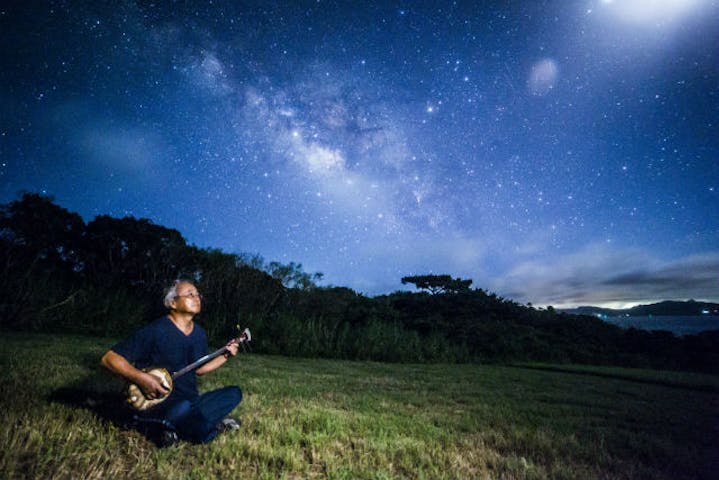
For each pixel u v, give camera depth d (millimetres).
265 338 12555
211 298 14203
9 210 12688
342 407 4434
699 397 7617
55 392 3445
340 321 15859
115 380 4277
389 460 2643
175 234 16078
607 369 13859
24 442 2232
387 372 9266
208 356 2818
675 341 20234
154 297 14352
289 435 2871
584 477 2590
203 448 2527
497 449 3170
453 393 6363
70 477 1922
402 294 24828
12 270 11969
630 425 4539
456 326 18922
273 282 15219
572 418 4723
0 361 5000
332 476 2260
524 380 9070
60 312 11188
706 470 2990
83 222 14750
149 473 2098
